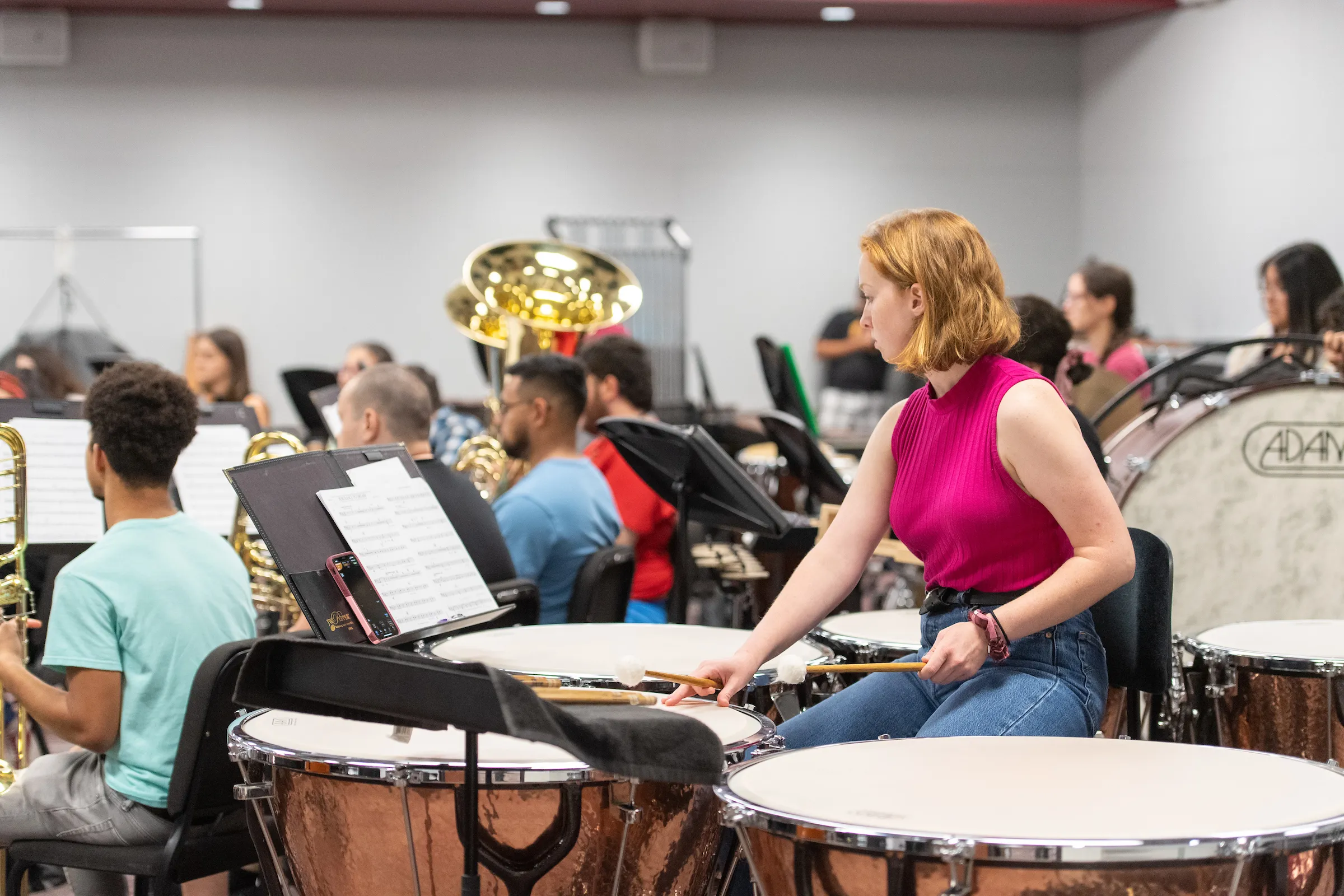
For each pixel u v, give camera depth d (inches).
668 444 127.5
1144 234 401.4
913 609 119.9
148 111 410.9
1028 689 77.7
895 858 55.4
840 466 248.8
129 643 90.9
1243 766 66.6
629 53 423.5
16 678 91.4
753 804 59.9
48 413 135.9
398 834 67.6
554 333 195.2
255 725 76.8
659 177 426.9
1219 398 132.6
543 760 66.9
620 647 98.8
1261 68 341.7
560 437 147.6
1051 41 432.1
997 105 433.4
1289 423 133.3
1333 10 312.5
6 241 407.8
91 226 410.6
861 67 430.3
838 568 86.5
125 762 91.0
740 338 431.8
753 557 168.9
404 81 418.3
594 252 201.5
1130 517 132.6
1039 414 76.1
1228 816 57.5
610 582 132.0
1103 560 74.5
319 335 420.5
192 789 87.7
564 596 139.9
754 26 426.0
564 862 67.4
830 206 431.5
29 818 91.4
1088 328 202.5
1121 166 411.5
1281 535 133.9
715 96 426.9
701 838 72.1
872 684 86.5
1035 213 435.8
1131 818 57.2
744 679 80.7
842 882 57.6
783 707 100.0
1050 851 53.4
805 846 58.4
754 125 428.5
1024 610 74.5
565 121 423.5
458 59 419.2
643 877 70.1
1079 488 74.9
